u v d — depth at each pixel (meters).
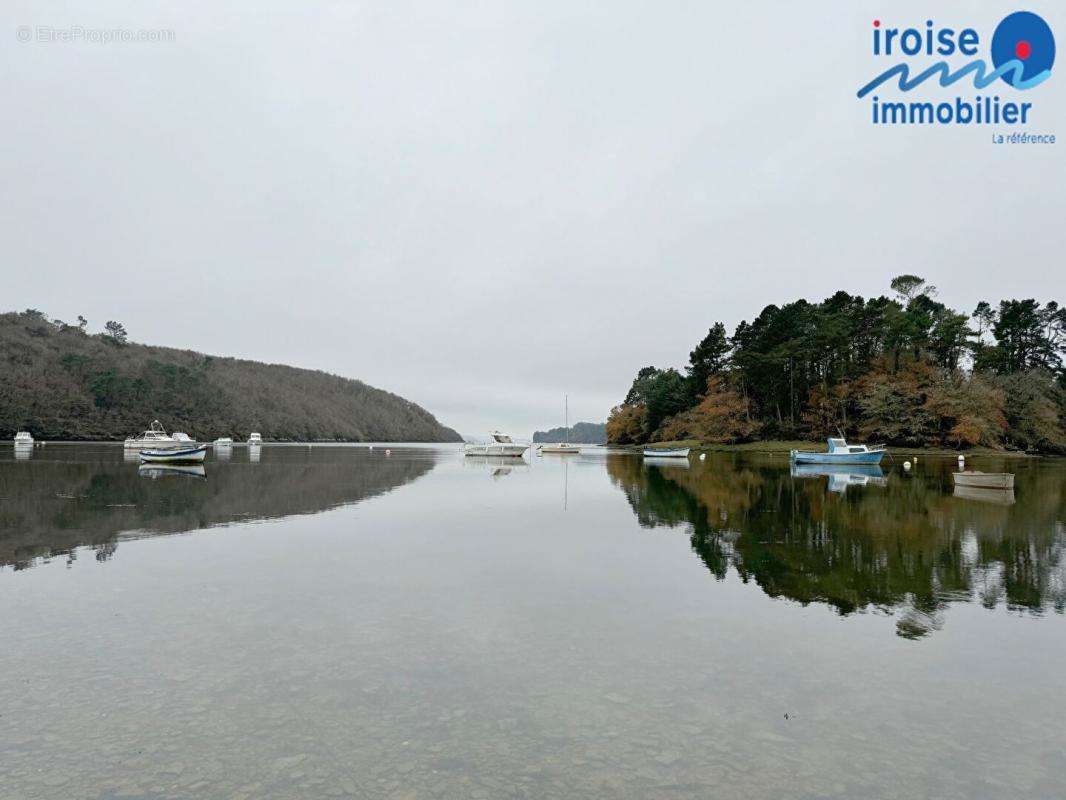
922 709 6.85
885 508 23.36
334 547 15.14
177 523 18.62
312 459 62.81
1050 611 10.41
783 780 5.43
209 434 137.88
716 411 88.50
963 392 66.94
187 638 8.76
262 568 12.91
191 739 6.03
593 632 9.20
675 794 5.20
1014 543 16.30
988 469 46.38
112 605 10.28
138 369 139.25
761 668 7.93
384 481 34.69
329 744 5.96
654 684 7.40
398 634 8.99
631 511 22.17
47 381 117.31
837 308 86.19
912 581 12.30
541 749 5.91
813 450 74.50
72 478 34.16
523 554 14.50
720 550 15.19
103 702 6.79
